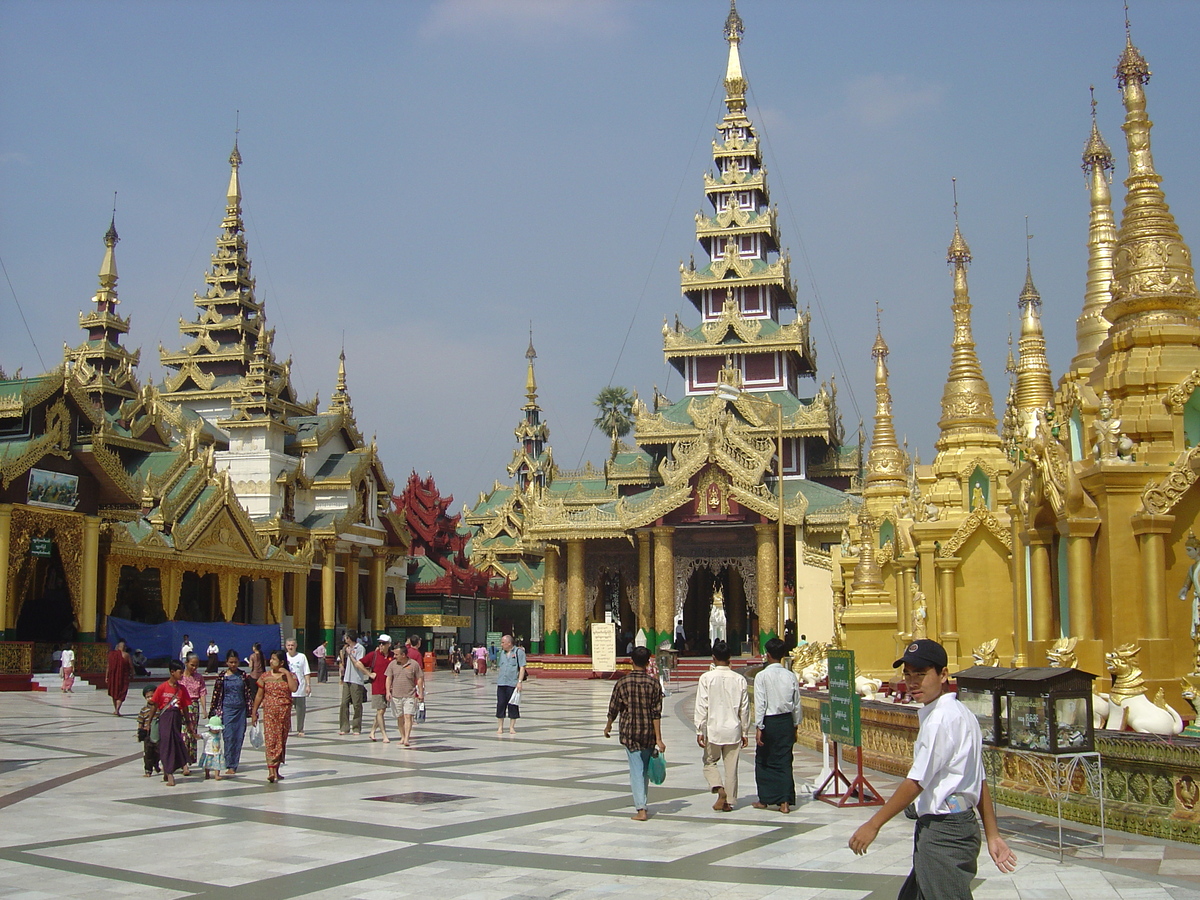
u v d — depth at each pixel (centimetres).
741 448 6166
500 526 9500
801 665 3152
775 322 7450
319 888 1055
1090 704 1255
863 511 3447
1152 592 1477
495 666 7756
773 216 7581
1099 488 1539
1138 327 1642
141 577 6225
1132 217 1698
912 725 1784
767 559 5953
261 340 8038
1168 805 1216
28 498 4591
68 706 3659
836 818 1440
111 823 1420
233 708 1916
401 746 2409
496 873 1114
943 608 2588
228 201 8438
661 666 5319
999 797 1446
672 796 1645
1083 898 984
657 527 6144
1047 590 1709
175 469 5809
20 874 1123
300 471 7250
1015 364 2792
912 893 731
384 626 7738
